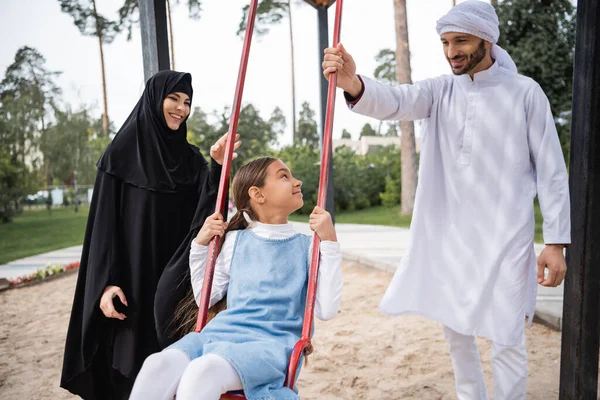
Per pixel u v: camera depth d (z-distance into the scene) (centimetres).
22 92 2469
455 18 201
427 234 235
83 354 215
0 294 679
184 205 236
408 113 233
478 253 219
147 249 223
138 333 221
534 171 219
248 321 179
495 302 214
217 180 228
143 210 221
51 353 419
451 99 229
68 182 2898
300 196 206
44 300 636
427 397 295
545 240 205
